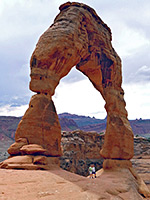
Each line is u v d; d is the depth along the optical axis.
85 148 33.00
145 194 14.34
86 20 17.28
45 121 12.58
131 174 16.20
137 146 34.03
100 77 19.45
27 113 12.61
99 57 18.77
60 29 14.46
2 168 10.05
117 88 19.55
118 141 17.31
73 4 17.17
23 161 10.41
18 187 6.94
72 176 10.17
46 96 13.23
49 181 8.21
